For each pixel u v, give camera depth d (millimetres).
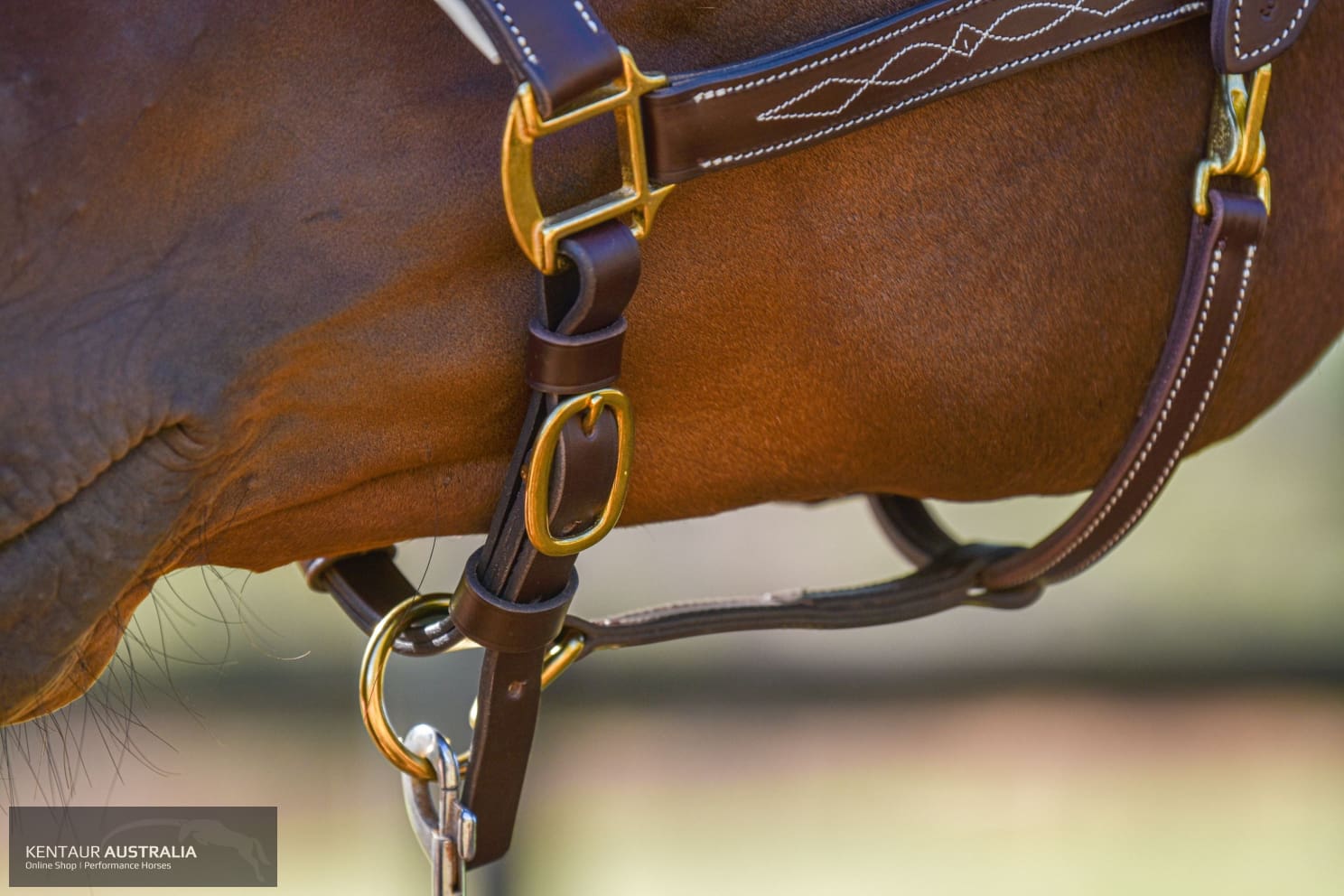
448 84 1604
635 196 1584
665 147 1590
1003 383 1957
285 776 6535
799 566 8141
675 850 6211
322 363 1627
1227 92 1899
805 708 7547
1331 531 8719
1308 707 7516
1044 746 7160
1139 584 8422
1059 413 2029
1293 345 2197
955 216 1850
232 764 6488
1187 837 6395
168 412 1549
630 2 1642
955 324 1896
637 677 7801
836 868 6094
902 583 2350
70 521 1547
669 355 1791
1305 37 1995
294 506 1734
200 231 1547
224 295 1563
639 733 7285
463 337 1671
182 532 1655
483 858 2016
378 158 1591
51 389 1500
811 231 1787
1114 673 7809
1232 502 8969
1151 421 2047
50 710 1696
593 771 6887
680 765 6957
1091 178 1906
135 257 1526
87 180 1489
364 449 1693
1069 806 6648
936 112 1807
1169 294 2006
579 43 1496
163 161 1518
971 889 5926
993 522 8312
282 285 1583
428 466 1769
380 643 1939
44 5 1470
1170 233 1976
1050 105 1863
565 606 1782
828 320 1841
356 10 1569
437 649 1914
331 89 1569
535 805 6379
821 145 1734
